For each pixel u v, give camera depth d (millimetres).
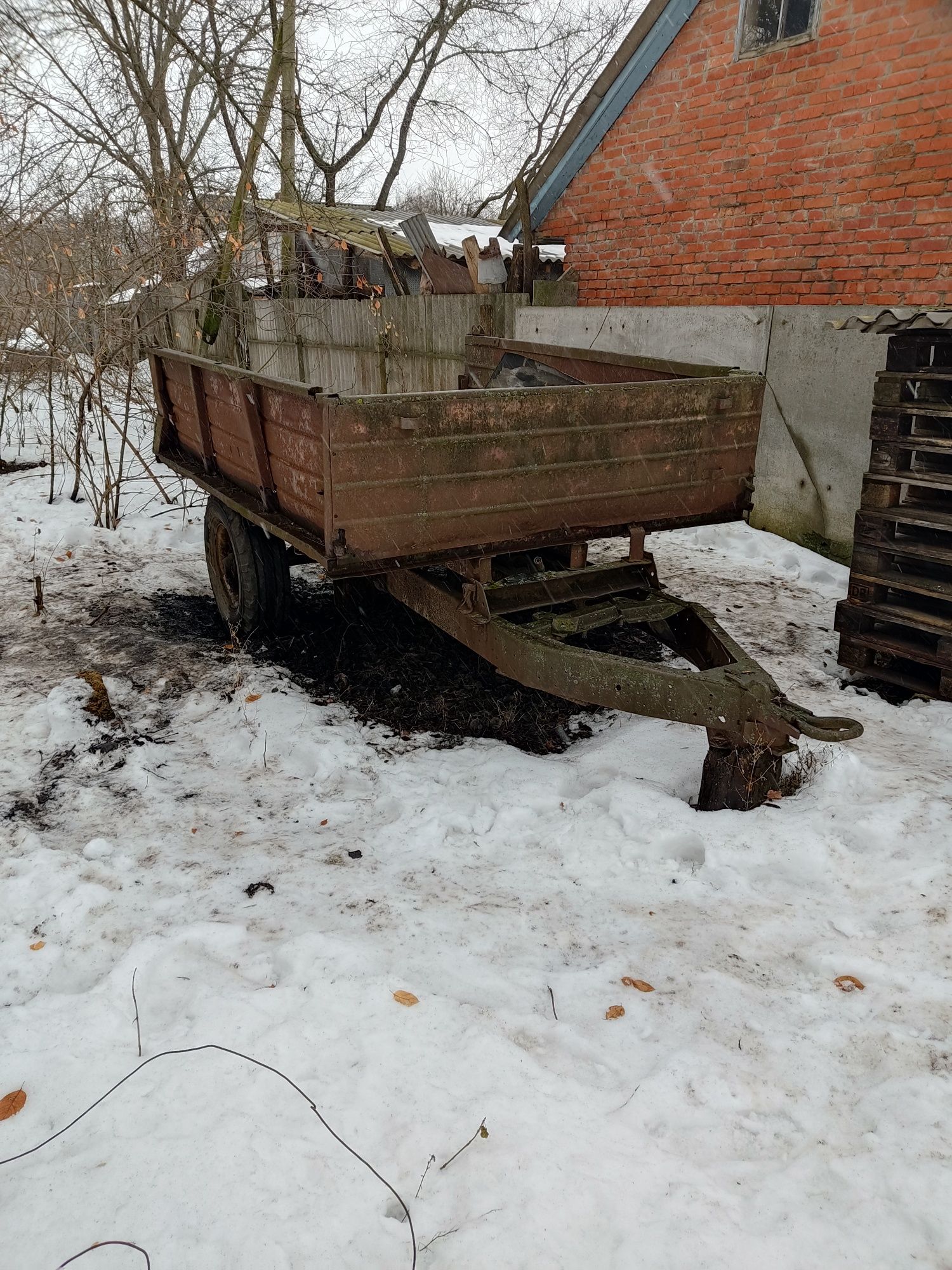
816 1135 2207
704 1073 2367
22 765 4242
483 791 3961
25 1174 2057
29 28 9258
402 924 3023
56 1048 2455
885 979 2729
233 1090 2271
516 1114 2213
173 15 11492
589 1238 1925
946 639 4527
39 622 5980
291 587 5957
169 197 9242
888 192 6570
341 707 4840
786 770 3820
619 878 3277
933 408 4406
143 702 4945
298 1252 1881
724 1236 1929
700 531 7879
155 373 6141
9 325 8617
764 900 3123
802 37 6859
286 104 11500
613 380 5332
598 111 8594
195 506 8703
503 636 3697
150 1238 1898
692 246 8203
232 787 4102
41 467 9984
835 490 7117
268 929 3012
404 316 10430
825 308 6957
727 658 3732
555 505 3834
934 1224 1965
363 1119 2197
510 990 2693
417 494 3467
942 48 6035
